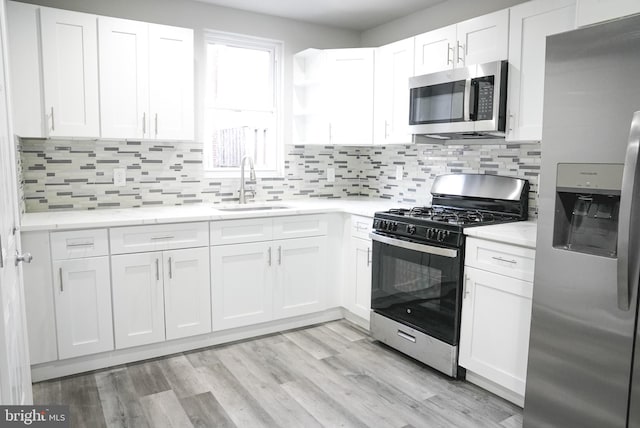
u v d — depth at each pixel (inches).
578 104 70.4
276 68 153.8
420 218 107.3
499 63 100.2
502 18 101.6
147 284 109.5
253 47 149.3
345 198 165.9
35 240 96.6
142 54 116.3
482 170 125.0
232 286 121.1
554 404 76.9
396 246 113.7
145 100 117.8
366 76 139.9
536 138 96.7
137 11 127.0
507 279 89.0
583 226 75.2
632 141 61.8
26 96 104.0
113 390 96.7
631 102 64.4
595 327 70.3
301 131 155.7
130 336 108.4
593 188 69.3
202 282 116.5
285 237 128.1
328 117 145.0
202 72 138.1
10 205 64.7
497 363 92.3
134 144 129.3
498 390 95.6
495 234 90.2
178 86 122.2
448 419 87.0
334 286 139.2
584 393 72.5
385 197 160.9
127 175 129.0
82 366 104.7
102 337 105.2
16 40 102.0
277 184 155.2
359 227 130.6
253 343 122.7
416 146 146.7
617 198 70.9
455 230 98.5
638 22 63.1
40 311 98.3
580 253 71.7
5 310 49.9
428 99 117.6
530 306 85.2
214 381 101.2
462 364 99.9
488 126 103.0
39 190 118.4
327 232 135.7
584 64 69.4
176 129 122.9
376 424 85.4
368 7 140.0
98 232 102.7
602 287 69.1
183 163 137.3
